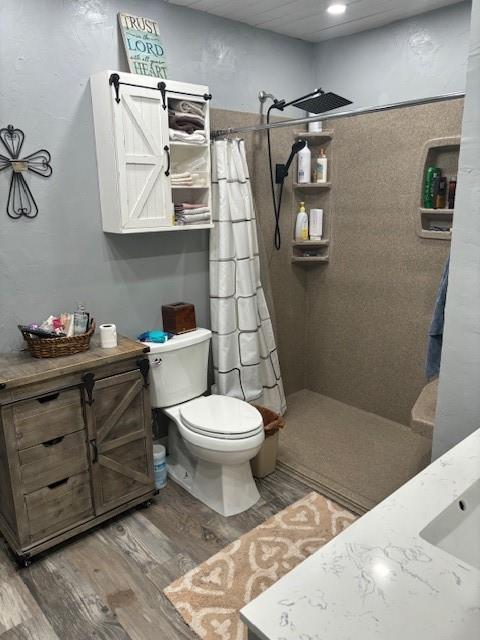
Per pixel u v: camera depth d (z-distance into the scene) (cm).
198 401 255
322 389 365
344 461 277
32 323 226
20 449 189
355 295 327
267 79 303
